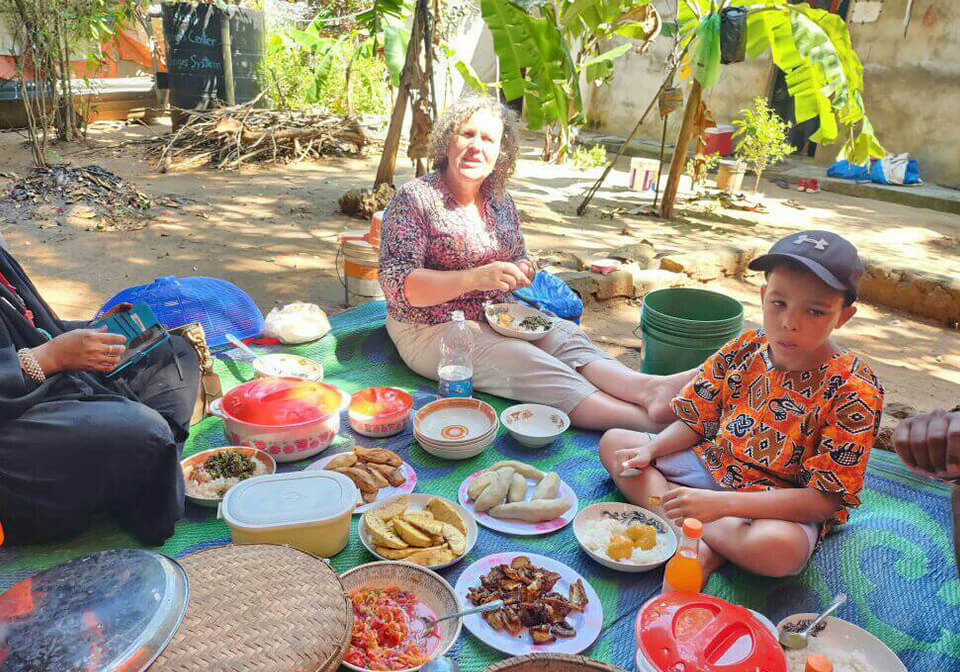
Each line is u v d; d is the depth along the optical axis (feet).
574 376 10.61
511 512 8.31
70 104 35.12
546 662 5.16
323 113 38.86
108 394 7.72
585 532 8.02
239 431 9.00
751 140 32.24
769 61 40.16
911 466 5.35
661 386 9.91
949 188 35.63
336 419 9.43
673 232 25.75
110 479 7.39
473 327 11.25
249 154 33.17
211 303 11.99
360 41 42.45
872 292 20.29
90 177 24.71
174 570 5.13
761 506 6.95
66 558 7.47
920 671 6.52
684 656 5.14
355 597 6.55
